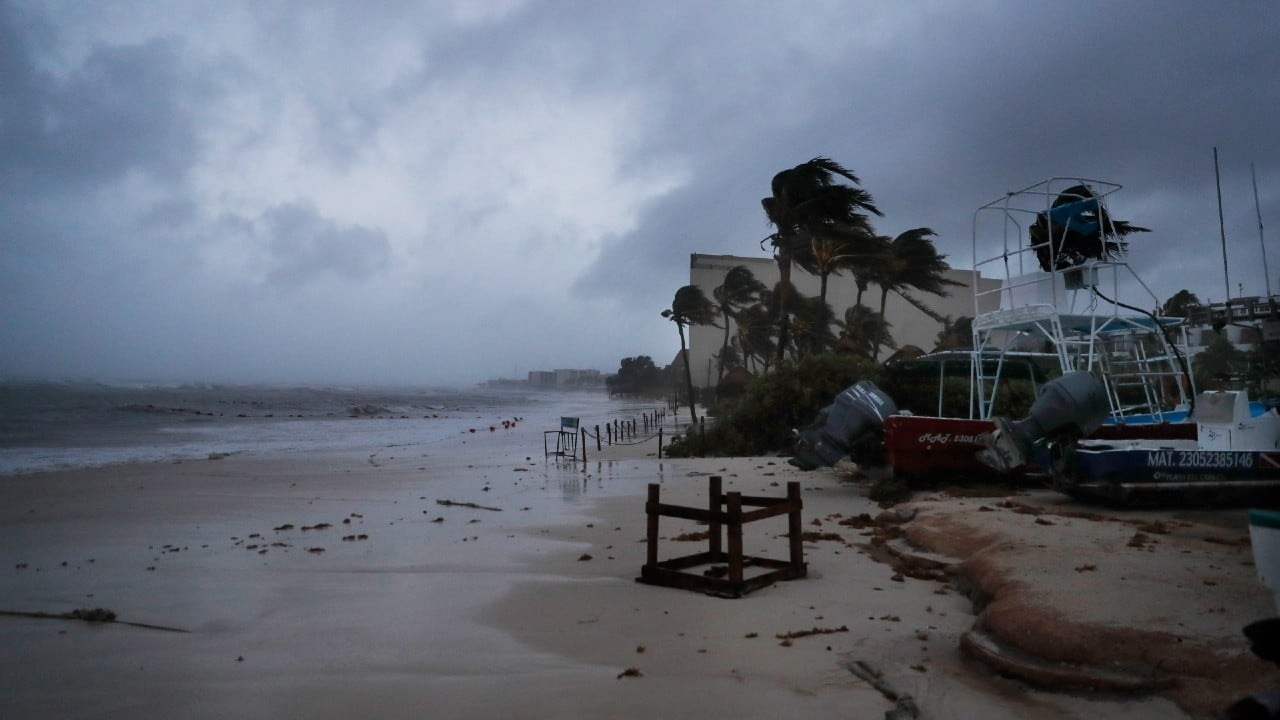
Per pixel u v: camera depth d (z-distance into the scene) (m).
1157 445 11.77
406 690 5.09
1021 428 12.00
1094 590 5.50
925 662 5.20
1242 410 10.75
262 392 132.00
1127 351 15.63
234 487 17.77
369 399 117.94
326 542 10.80
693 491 15.37
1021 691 4.59
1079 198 12.76
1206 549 6.91
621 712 4.59
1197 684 4.04
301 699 4.99
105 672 5.59
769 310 47.66
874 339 45.84
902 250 41.31
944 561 8.01
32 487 17.91
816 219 33.41
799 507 7.91
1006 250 13.66
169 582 8.47
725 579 7.66
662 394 170.38
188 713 4.82
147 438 38.22
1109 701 4.22
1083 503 10.52
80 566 9.41
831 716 4.44
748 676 5.11
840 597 7.05
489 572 8.73
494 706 4.76
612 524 11.99
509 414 80.06
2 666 5.74
